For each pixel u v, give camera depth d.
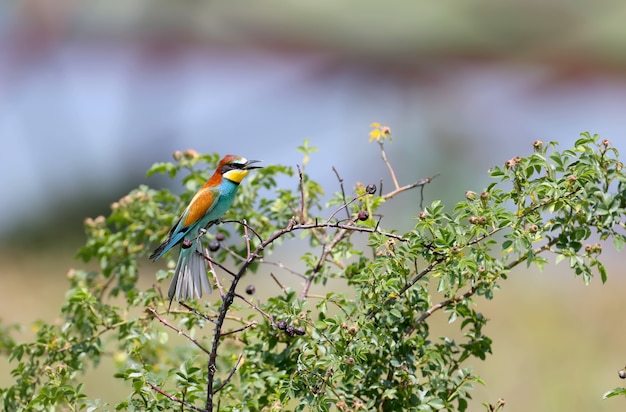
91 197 25.98
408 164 26.95
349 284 7.09
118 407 6.19
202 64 31.41
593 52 30.03
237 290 11.94
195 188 8.36
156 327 7.18
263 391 6.83
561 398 10.90
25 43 30.38
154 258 7.87
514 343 13.05
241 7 30.62
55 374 6.68
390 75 30.03
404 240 6.20
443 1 29.80
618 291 15.59
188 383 6.11
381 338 6.22
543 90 30.23
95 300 7.23
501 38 30.02
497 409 6.44
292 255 17.30
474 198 6.27
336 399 6.11
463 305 6.52
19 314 15.02
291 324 6.57
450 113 28.89
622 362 12.30
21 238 22.88
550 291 15.77
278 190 7.87
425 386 6.43
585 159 6.15
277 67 31.20
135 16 31.19
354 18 30.12
